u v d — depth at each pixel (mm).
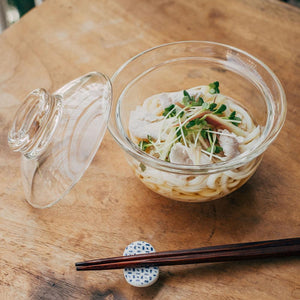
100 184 527
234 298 438
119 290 452
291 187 503
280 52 625
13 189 535
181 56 543
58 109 472
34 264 475
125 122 515
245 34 652
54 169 469
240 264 457
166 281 453
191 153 461
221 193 463
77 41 673
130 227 493
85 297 450
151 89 570
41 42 678
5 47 679
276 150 531
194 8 694
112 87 488
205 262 448
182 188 450
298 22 660
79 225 498
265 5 686
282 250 444
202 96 520
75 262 473
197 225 487
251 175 475
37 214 511
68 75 632
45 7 728
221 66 548
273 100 483
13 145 458
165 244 479
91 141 463
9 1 977
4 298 457
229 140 465
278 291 438
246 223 483
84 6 721
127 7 709
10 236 498
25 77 637
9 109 605
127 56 646
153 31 672
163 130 485
